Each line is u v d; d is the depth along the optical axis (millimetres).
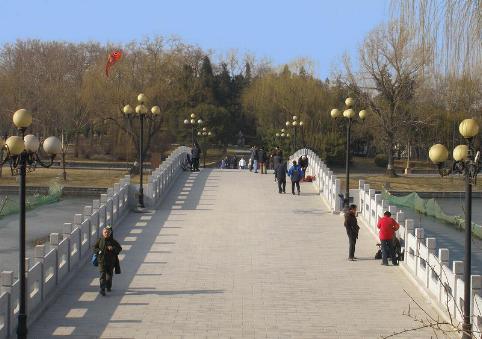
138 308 18203
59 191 52156
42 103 66250
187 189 41969
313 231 29719
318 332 16438
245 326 16844
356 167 85125
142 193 34375
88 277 21312
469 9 12055
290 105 81438
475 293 15906
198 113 88812
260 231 29594
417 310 18234
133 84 67188
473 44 12078
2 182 57406
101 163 72750
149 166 75375
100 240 19609
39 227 36938
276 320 17375
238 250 25797
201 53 101500
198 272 22328
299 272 22500
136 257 24344
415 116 63750
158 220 31984
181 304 18656
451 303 17141
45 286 18359
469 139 15570
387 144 68625
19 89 66188
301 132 80250
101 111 66000
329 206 36000
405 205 45562
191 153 54719
